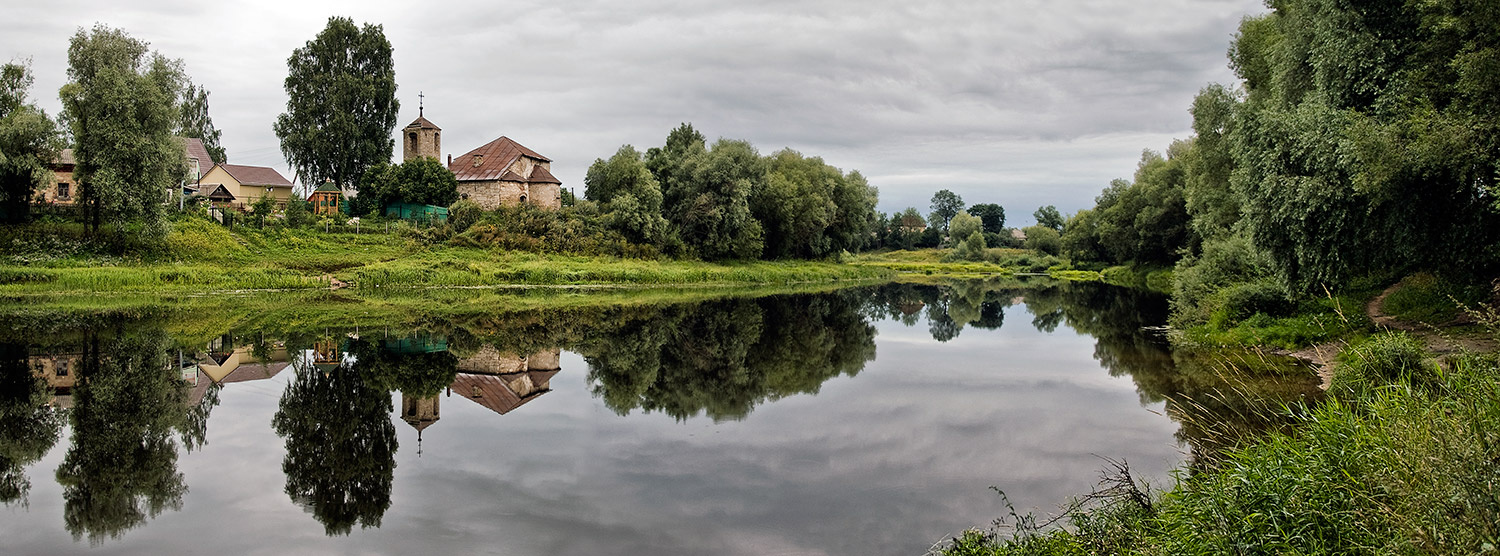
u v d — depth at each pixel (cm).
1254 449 731
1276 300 2027
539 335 2436
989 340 2397
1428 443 506
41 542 770
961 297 4369
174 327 2384
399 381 1630
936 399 1460
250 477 982
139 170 3759
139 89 3734
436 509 866
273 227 4647
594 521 828
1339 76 1709
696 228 6125
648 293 4259
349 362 1850
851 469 1008
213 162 6812
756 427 1247
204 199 4841
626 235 5725
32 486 945
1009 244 14612
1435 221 1580
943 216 17700
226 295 3475
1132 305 3628
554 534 794
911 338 2478
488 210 5831
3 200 3784
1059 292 4753
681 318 3006
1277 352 1720
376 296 3597
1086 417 1283
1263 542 526
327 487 940
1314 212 1659
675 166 6519
